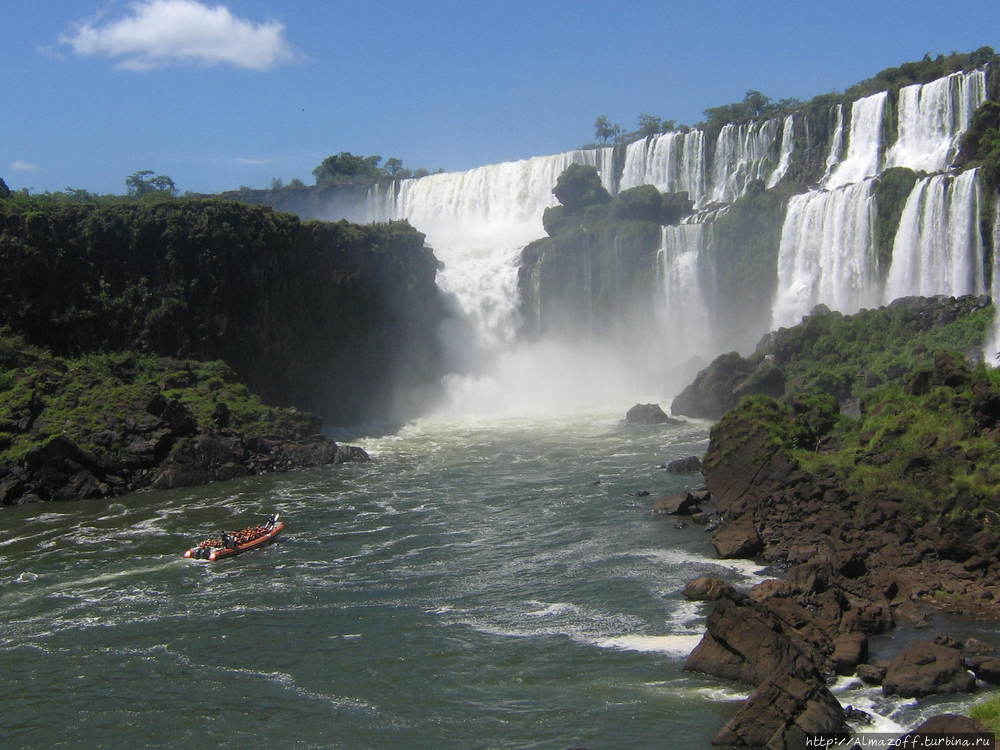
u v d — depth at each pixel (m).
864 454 47.78
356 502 57.53
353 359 91.31
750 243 93.94
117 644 36.59
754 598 36.47
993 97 88.44
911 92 95.06
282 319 85.25
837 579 37.81
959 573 38.25
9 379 67.69
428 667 33.75
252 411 72.12
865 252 84.12
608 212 106.19
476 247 111.44
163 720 30.75
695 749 27.33
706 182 112.00
